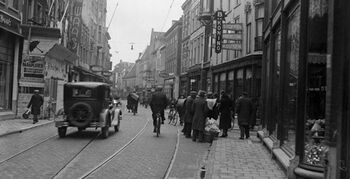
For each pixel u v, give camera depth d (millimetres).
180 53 66125
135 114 36094
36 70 24891
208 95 17703
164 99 18547
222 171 9438
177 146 14719
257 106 26125
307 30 8070
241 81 29797
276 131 12195
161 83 83250
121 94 132625
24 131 17922
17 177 8570
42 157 11180
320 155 7531
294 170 7934
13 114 23734
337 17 5109
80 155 11805
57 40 25969
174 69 69125
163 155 12430
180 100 25641
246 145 14398
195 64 47062
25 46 24844
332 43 5090
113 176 9086
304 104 8000
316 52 7824
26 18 26203
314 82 7789
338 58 5023
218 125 17938
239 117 16609
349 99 4840
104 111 16297
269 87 14273
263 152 12609
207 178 8688
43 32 25578
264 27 16625
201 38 45094
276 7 12891
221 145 14320
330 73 5059
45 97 25109
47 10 31672
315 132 7688
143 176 9219
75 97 16234
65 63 35094
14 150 12195
